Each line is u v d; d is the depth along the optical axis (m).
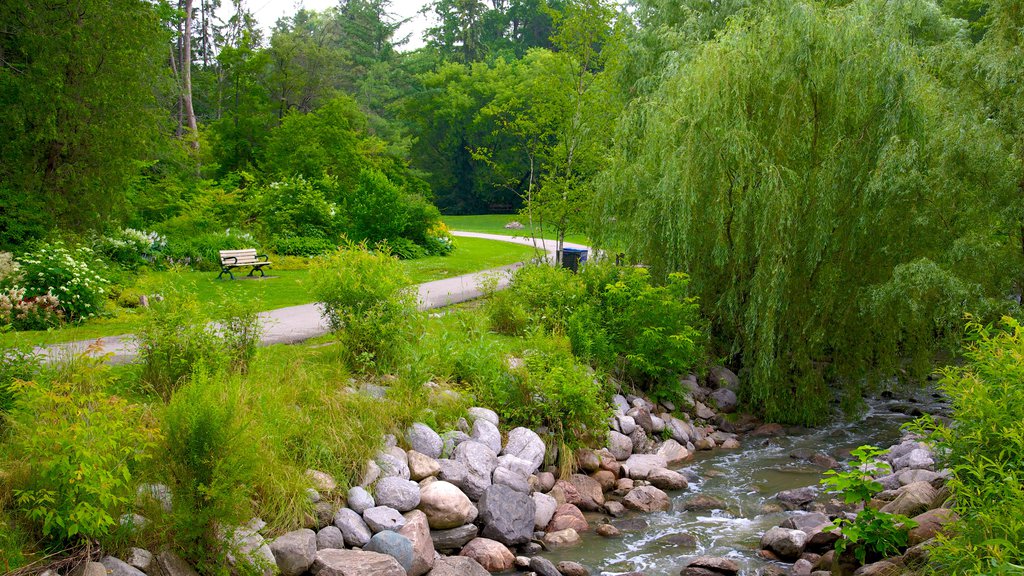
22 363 6.96
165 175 31.94
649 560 7.80
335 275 10.39
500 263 27.72
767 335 13.09
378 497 7.62
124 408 6.12
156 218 28.62
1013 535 4.56
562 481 9.69
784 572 7.40
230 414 6.27
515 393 10.63
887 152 12.33
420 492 7.91
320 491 7.21
